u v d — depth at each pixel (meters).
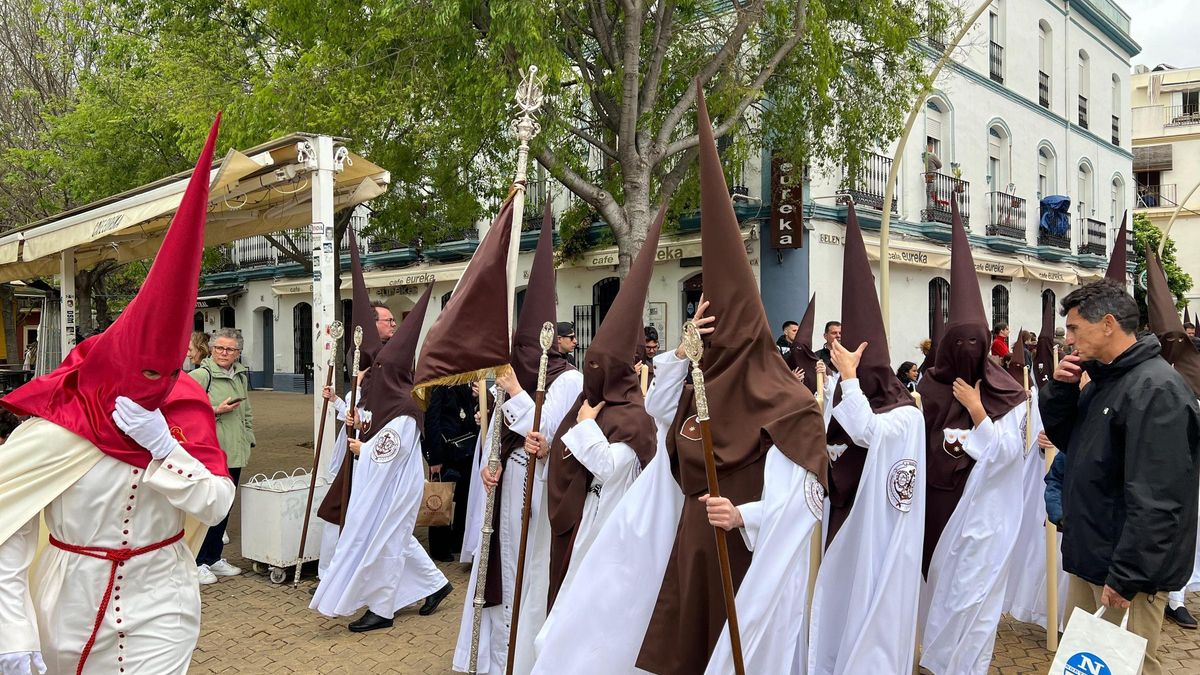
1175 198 36.50
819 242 14.52
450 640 5.14
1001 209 18.97
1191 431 3.03
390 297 22.02
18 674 2.56
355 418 5.70
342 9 9.32
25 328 27.34
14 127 14.95
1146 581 2.93
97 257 10.48
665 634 3.35
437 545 6.98
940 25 11.70
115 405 2.74
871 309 4.29
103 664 2.83
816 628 3.92
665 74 10.88
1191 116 36.44
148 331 2.66
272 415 18.78
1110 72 24.86
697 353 3.00
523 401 4.38
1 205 15.35
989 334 4.69
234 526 8.20
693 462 3.30
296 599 5.91
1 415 4.13
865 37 11.23
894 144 16.23
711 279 3.31
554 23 9.11
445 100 9.50
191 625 3.05
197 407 3.12
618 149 9.82
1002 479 4.56
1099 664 2.73
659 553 3.52
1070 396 3.44
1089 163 23.55
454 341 4.15
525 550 4.04
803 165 13.30
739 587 3.17
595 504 4.02
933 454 4.79
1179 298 30.30
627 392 4.01
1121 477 3.17
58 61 15.21
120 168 12.59
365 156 10.17
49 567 2.81
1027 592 5.49
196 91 10.53
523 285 18.38
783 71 11.41
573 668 3.41
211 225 8.54
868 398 4.23
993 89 18.94
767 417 3.20
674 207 12.62
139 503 2.86
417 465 5.42
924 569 4.78
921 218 16.89
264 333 28.30
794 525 3.11
